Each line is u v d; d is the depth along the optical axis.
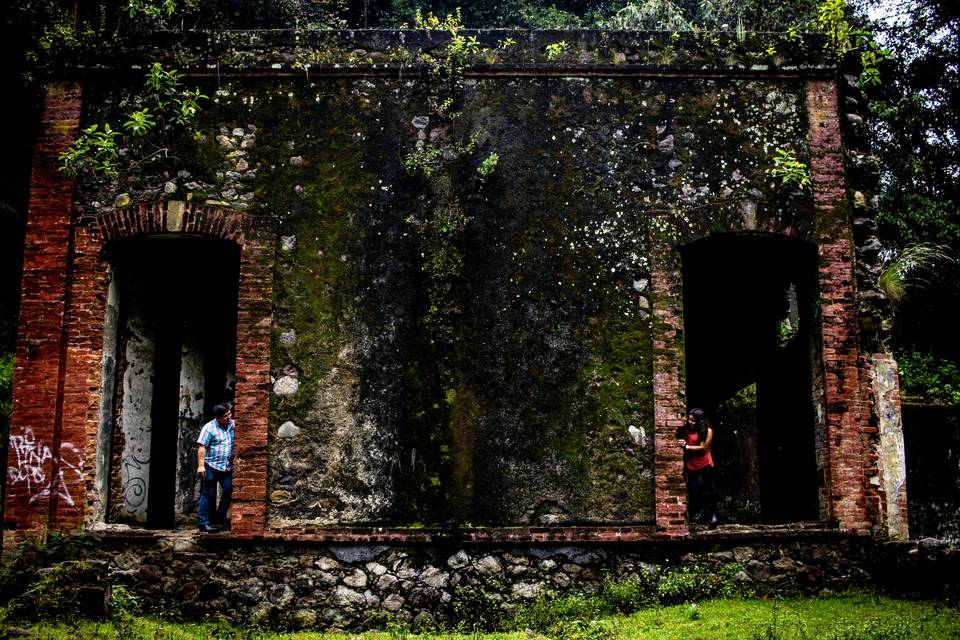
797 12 14.12
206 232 9.34
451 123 9.59
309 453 9.01
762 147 9.65
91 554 8.80
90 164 9.40
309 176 9.48
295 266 9.33
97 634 7.30
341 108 9.60
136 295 10.20
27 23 11.65
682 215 9.48
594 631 7.68
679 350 9.26
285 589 8.77
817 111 9.76
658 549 8.91
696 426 9.79
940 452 13.18
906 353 16.97
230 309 12.68
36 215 9.34
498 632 8.37
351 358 9.18
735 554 8.95
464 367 9.16
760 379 12.08
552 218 9.45
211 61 9.57
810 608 8.12
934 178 18.80
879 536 9.05
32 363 9.08
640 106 9.67
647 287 9.38
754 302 12.09
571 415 9.12
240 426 9.02
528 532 8.83
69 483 8.93
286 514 8.90
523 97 9.66
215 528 9.29
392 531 8.84
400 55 9.63
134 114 9.13
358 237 9.39
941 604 7.87
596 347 9.25
